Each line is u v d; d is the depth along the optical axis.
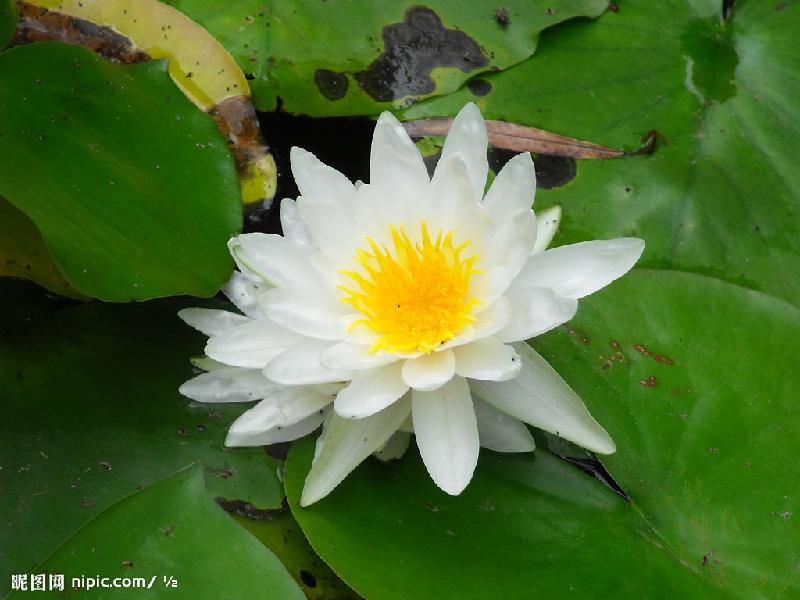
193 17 0.76
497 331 0.67
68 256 0.68
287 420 0.69
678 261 0.75
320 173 0.70
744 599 0.67
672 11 0.79
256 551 0.67
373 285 0.69
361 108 0.76
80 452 0.70
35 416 0.70
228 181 0.73
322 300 0.69
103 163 0.71
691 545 0.68
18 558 0.68
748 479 0.69
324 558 0.67
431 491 0.69
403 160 0.70
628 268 0.69
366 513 0.69
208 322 0.71
